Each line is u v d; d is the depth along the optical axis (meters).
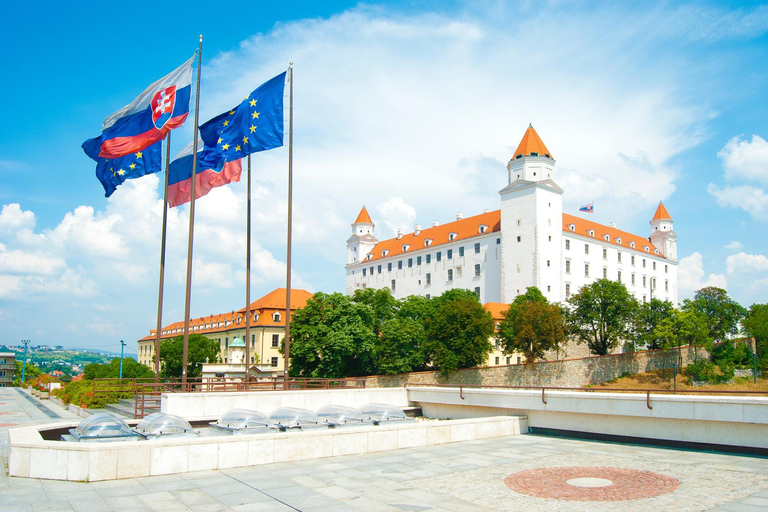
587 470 16.12
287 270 33.91
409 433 20.06
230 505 12.70
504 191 107.06
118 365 95.44
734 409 18.31
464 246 114.94
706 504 12.30
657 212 144.25
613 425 21.66
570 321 86.19
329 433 18.28
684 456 18.16
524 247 102.56
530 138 109.88
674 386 79.19
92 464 14.81
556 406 23.31
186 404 26.78
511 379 72.56
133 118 32.66
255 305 111.50
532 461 17.56
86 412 32.56
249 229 36.22
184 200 35.75
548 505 12.50
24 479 15.09
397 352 69.69
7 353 152.25
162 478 15.24
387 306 89.06
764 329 97.31
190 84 32.88
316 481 14.91
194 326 140.88
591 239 112.88
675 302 136.88
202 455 16.19
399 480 15.02
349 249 148.75
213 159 34.81
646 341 91.31
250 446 16.88
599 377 81.81
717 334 100.88
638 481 14.62
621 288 86.25
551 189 104.38
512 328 76.44
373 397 31.36
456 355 68.19
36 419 31.98
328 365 65.44
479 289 110.81
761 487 13.75
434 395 30.52
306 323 68.12
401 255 129.38
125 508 12.48
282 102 33.09
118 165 33.34
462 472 15.98
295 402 29.23
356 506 12.57
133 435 18.55
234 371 58.56
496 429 22.94
